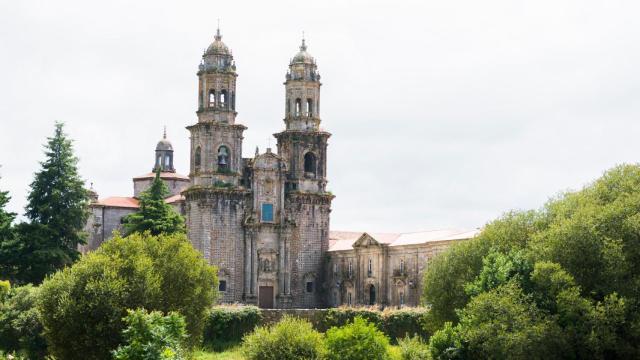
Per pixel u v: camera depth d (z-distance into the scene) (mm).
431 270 84188
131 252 77375
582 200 76062
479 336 65375
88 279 72875
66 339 71750
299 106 142500
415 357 70938
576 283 67688
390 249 129375
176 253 79438
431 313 82812
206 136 134875
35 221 114438
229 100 137000
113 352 48406
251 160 138000
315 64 143125
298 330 70562
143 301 72562
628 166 78812
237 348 98938
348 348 69688
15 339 89875
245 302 134125
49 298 73188
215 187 133375
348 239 150250
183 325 50500
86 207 120875
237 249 134875
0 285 93375
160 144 176000
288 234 137625
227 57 137625
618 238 68250
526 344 62906
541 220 78750
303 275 139125
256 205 136125
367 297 132500
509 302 65438
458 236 115750
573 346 64312
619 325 64438
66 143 117500
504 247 77688
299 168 140375
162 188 131875
